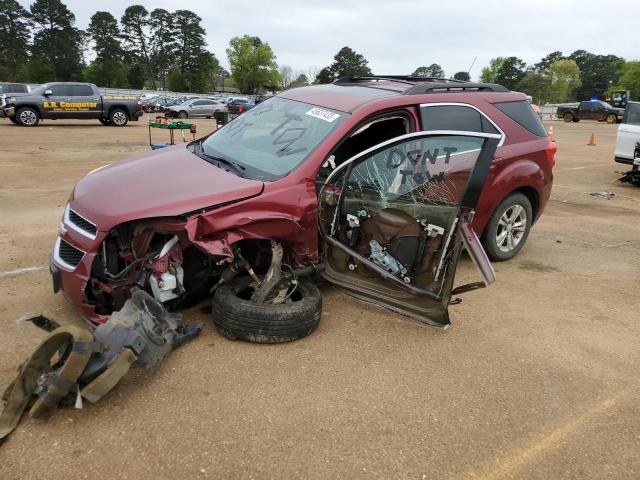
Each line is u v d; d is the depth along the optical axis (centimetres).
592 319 440
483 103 506
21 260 511
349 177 382
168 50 10256
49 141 1648
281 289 374
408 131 446
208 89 10662
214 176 381
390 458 264
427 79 561
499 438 284
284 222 367
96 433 270
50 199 798
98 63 9438
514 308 454
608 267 578
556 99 9719
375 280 399
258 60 9412
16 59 9144
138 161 439
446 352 371
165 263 350
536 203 569
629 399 328
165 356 331
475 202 348
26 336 360
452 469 260
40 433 267
